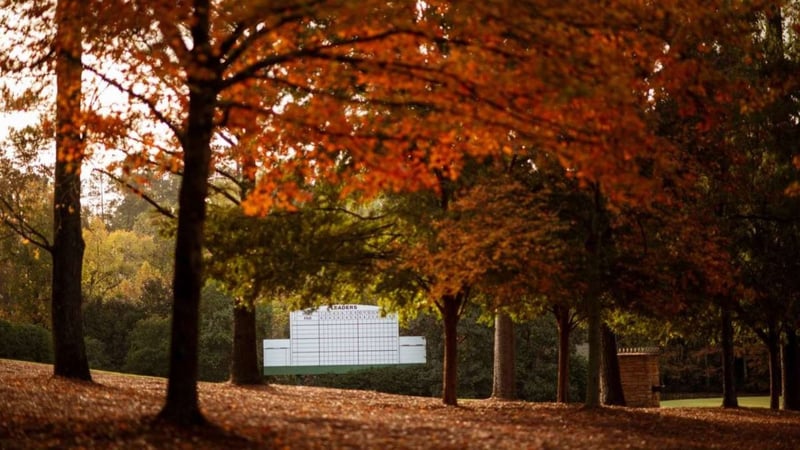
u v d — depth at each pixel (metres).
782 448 15.47
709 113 14.95
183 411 12.37
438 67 11.98
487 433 13.98
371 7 11.22
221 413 14.27
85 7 13.59
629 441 14.38
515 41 13.11
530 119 12.19
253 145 17.05
